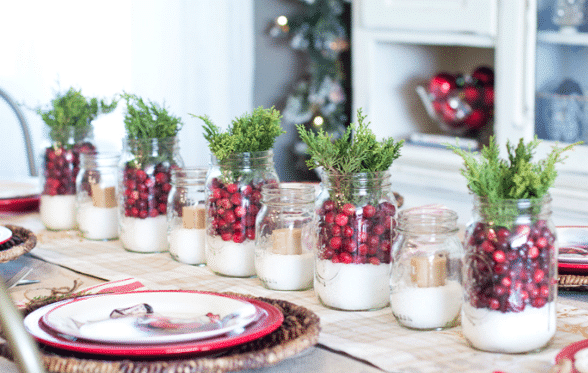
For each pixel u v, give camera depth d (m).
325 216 0.90
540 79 2.16
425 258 0.81
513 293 0.71
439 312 0.80
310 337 0.69
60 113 1.45
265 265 1.00
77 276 1.09
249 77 3.40
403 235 0.82
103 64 3.11
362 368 0.71
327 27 3.15
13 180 1.88
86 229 1.37
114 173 1.37
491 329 0.72
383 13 2.62
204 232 1.16
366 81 2.71
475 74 2.42
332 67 3.22
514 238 0.70
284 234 0.99
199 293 0.83
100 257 1.22
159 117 1.25
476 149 2.40
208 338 0.69
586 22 2.00
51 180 1.45
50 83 3.04
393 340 0.78
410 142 2.68
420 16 2.49
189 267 1.15
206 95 3.29
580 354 0.66
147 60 3.16
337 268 0.89
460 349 0.74
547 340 0.73
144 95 3.18
